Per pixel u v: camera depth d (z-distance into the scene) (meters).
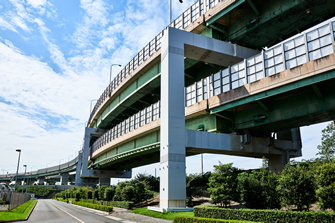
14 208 36.28
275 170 35.59
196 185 41.78
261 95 26.50
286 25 33.06
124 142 52.09
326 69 21.61
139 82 49.16
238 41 37.16
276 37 36.16
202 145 29.67
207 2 37.22
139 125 44.62
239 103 28.59
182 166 27.95
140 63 47.25
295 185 17.03
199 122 35.28
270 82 25.45
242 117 32.25
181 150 28.36
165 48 31.36
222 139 31.08
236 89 28.77
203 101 32.56
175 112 29.17
